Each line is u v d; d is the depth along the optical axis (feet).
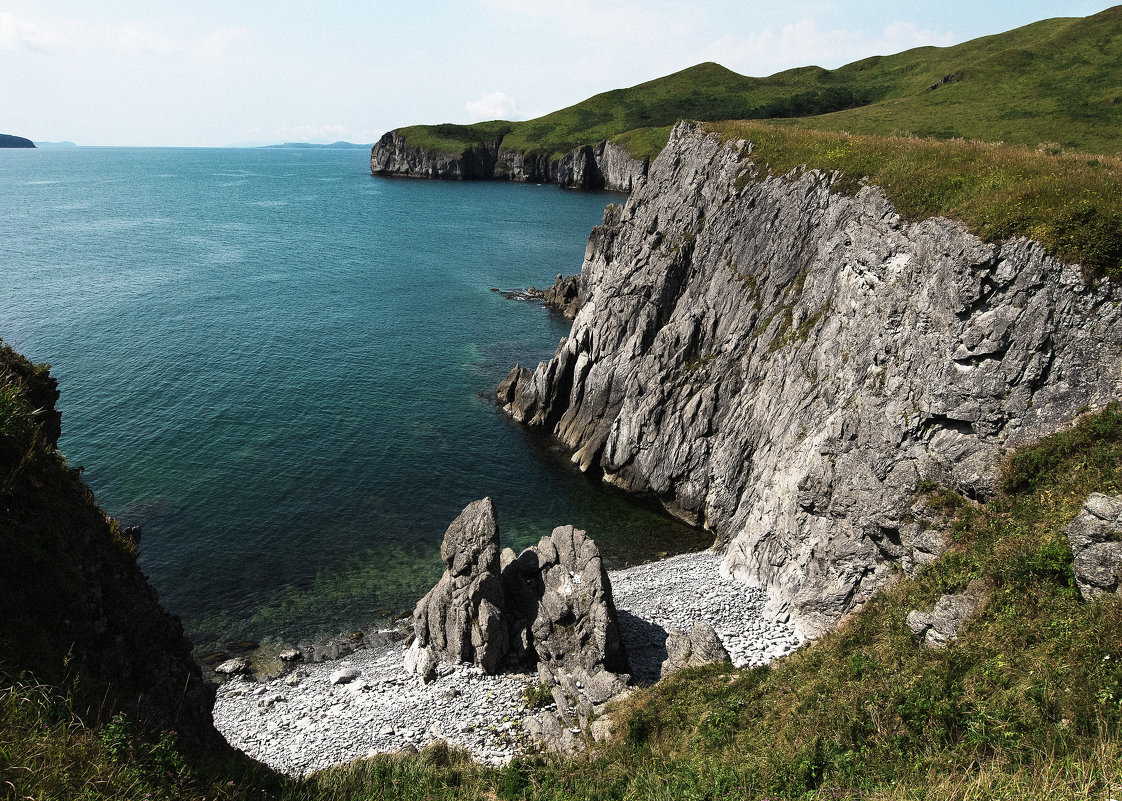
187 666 64.54
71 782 37.17
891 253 121.39
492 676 106.52
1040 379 90.84
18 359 64.39
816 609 111.45
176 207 622.54
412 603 130.11
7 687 41.24
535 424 211.61
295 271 381.60
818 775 53.31
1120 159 114.52
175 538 143.13
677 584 132.77
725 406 167.73
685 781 59.52
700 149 201.98
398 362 254.47
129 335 257.14
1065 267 91.66
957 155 129.08
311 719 98.73
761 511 135.54
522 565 119.44
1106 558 59.82
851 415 115.75
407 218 595.06
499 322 310.04
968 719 52.34
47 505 53.21
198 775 49.47
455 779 72.74
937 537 89.81
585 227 570.87
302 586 132.98
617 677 97.76
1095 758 42.65
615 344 197.16
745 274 173.88
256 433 191.42
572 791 65.00
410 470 181.16
